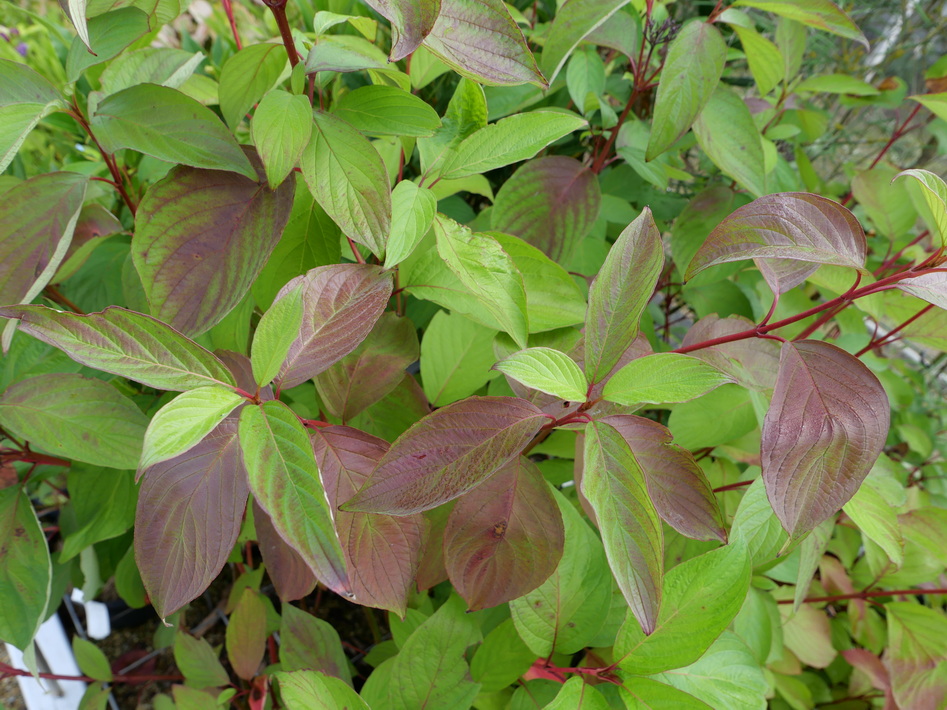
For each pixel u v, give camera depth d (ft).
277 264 1.32
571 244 1.59
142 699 2.26
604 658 1.36
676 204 2.16
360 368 1.31
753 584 1.67
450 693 1.23
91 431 1.20
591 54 1.82
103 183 1.61
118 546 1.91
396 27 0.87
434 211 1.14
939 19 3.34
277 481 0.88
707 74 1.43
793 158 2.70
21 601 1.25
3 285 1.12
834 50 3.26
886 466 1.48
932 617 1.71
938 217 1.04
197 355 0.99
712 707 1.15
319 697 1.07
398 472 1.01
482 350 1.48
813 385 1.07
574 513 1.30
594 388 1.12
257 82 1.26
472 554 1.16
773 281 1.24
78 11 0.90
